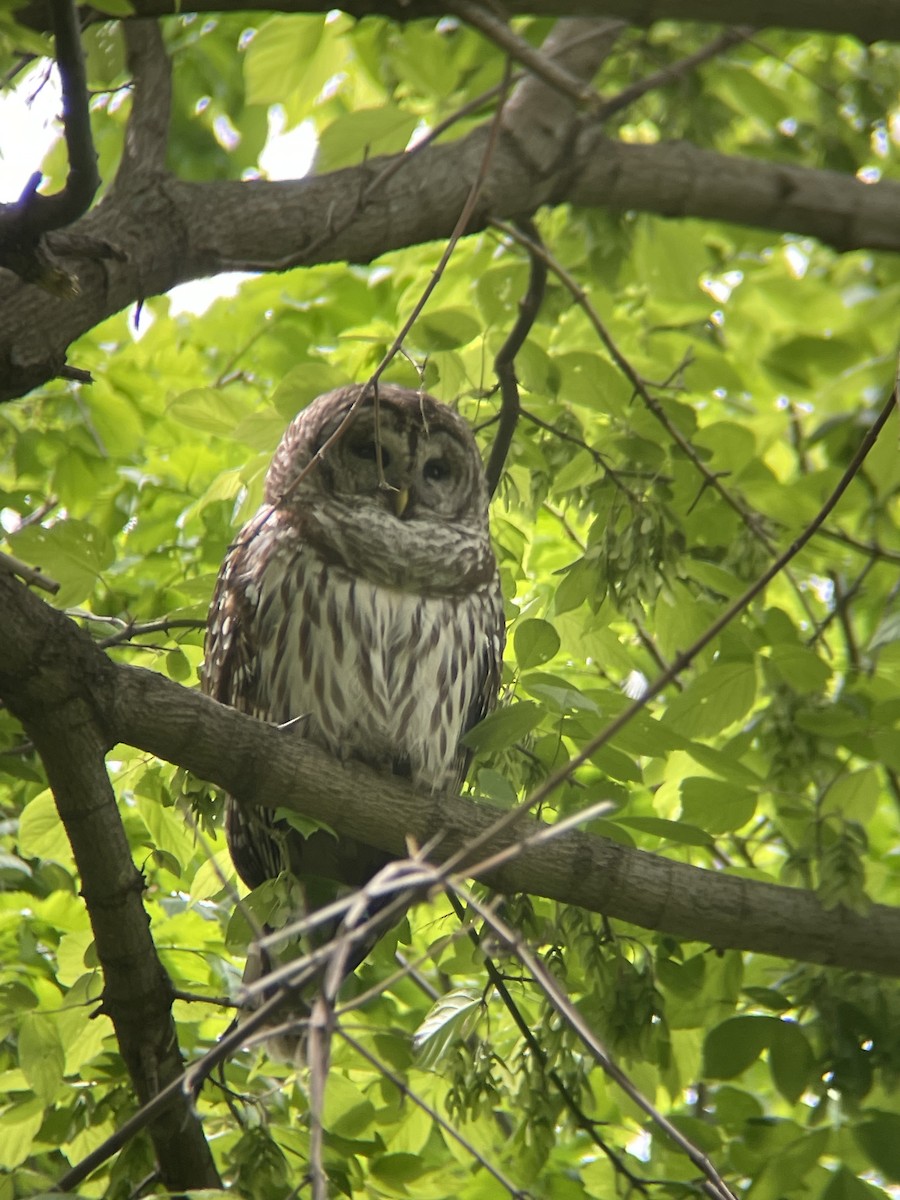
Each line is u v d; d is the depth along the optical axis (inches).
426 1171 318.3
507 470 368.5
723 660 314.2
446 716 366.6
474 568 372.8
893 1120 299.4
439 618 364.5
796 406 492.7
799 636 333.7
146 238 307.7
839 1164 310.2
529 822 299.9
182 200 317.7
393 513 370.9
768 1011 330.0
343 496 370.0
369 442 374.3
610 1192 331.3
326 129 328.5
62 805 263.6
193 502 460.1
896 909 311.4
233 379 495.8
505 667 368.2
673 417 352.5
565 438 343.3
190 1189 279.1
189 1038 356.8
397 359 379.6
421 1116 345.4
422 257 459.5
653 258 408.8
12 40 237.8
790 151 462.0
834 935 305.7
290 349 498.9
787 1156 305.0
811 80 328.2
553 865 297.6
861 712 318.7
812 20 289.0
